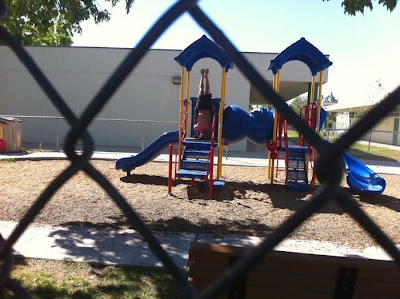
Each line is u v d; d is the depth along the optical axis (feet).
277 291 7.73
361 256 14.61
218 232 17.11
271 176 30.12
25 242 14.76
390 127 89.61
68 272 12.16
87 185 26.63
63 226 17.06
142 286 11.31
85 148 3.65
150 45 3.16
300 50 27.17
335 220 19.49
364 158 53.16
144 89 54.44
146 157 31.60
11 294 5.94
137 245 14.82
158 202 22.59
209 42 26.07
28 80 56.34
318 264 7.53
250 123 29.96
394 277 7.43
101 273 12.16
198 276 7.98
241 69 3.06
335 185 2.98
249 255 3.21
